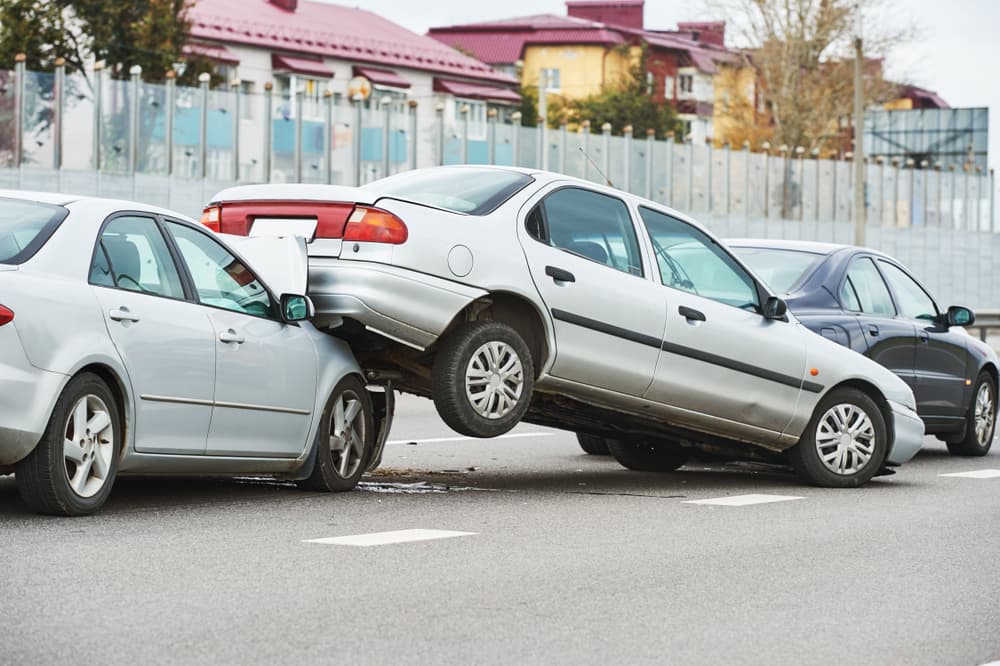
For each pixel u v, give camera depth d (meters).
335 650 6.61
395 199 11.78
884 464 14.77
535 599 7.92
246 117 42.44
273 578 8.23
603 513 11.54
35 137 38.09
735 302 13.78
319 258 11.79
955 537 10.74
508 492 12.91
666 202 56.25
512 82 98.25
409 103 46.62
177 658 6.37
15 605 7.31
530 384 12.25
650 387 13.00
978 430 18.56
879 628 7.52
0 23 62.28
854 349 16.30
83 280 9.95
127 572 8.23
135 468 10.36
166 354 10.40
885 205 66.31
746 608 7.90
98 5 64.31
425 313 11.65
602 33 130.00
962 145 131.25
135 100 39.84
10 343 9.40
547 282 12.25
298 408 11.66
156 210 10.80
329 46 88.38
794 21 97.44
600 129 111.75
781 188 61.31
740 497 12.88
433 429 20.06
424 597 7.87
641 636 7.13
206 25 82.88
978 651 7.08
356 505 11.44
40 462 9.71
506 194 12.36
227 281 11.22
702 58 134.75
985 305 70.88
